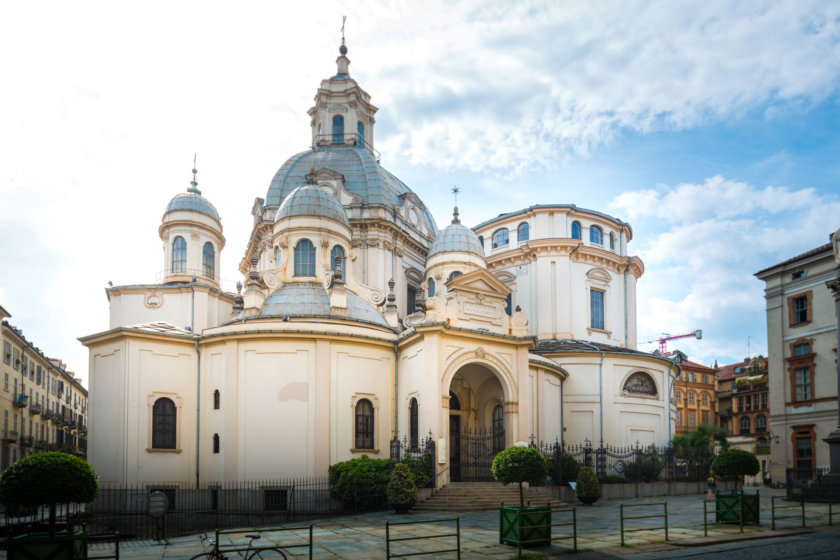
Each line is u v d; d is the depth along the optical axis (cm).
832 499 3325
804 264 4456
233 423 3184
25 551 1426
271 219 4756
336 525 2377
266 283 3791
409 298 5016
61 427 7412
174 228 4819
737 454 3288
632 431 4569
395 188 5272
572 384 4503
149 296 4366
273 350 3238
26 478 1647
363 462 3019
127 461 3194
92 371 3497
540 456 2069
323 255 3906
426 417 3030
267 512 2864
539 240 5075
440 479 2959
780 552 1800
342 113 6025
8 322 5275
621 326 5322
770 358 4644
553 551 1811
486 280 3372
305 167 5069
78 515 3016
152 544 2066
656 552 1808
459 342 3175
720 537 2045
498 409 3622
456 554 1764
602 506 3148
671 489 3994
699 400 9544
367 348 3381
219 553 1495
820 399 4256
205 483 3278
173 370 3388
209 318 4412
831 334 4231
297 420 3170
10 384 5462
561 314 4959
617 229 5447
